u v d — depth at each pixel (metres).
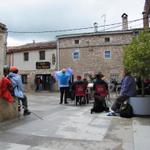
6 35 20.42
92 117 10.22
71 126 8.51
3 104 8.90
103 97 11.62
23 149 6.05
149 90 12.55
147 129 8.09
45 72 36.75
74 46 35.00
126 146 6.31
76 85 14.53
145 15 23.58
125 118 10.03
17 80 9.84
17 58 39.25
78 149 6.08
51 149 6.07
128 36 32.66
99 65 33.81
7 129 7.98
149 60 10.15
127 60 10.49
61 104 15.06
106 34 33.56
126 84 10.62
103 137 7.15
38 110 12.15
